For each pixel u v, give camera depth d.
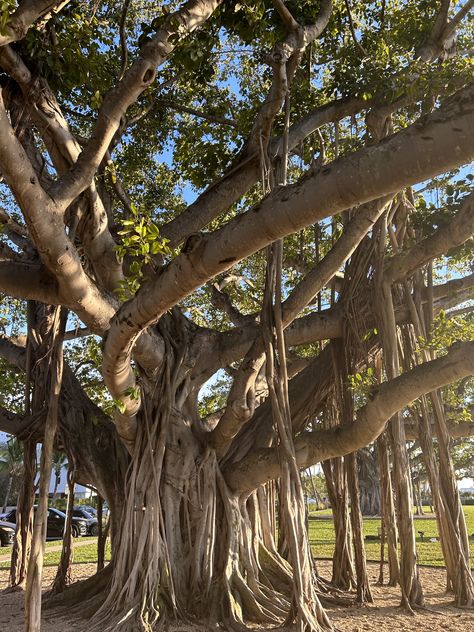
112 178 7.88
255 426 8.86
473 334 7.68
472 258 9.43
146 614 6.61
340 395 8.59
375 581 10.34
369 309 8.64
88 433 9.49
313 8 7.60
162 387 7.98
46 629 6.71
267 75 10.06
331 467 9.64
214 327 15.24
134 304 5.28
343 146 10.35
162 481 7.83
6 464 41.47
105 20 10.23
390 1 9.68
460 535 8.16
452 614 7.29
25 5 4.42
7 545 21.11
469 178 8.86
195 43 7.18
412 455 25.09
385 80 8.17
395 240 8.96
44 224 4.74
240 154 8.01
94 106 5.86
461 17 8.80
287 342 8.86
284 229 3.97
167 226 8.10
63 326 5.50
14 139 4.17
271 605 7.20
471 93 3.09
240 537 7.89
